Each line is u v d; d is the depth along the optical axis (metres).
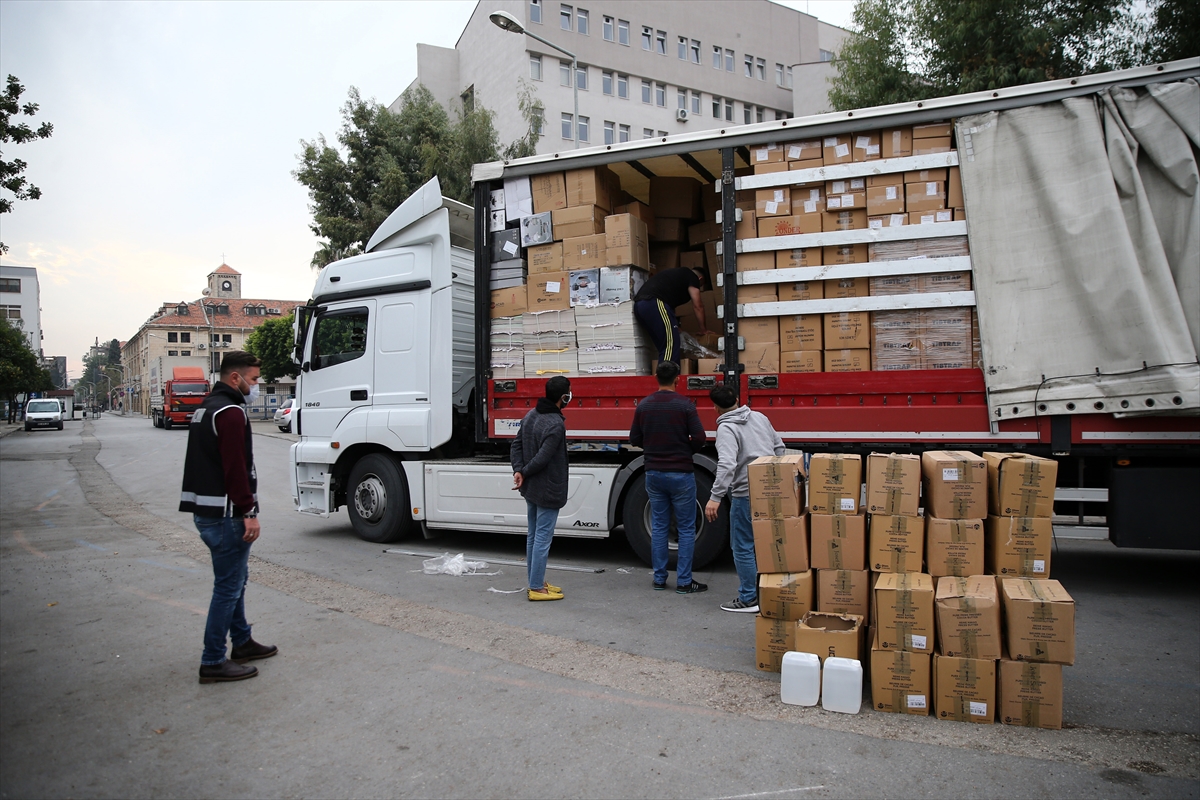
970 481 3.81
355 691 3.87
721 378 5.96
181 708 3.68
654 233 7.07
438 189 7.44
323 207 20.19
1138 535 5.12
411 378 7.54
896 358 5.46
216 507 3.97
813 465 4.06
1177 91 4.86
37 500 11.69
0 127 14.84
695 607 5.42
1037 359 5.09
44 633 4.88
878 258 5.48
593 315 6.46
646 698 3.77
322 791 2.91
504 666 4.21
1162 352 4.77
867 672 3.95
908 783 2.91
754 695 3.80
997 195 5.23
